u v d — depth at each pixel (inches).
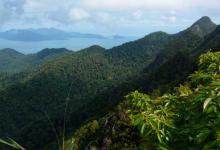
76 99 5925.2
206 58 183.0
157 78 2810.0
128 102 154.0
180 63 2746.1
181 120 129.3
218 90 121.0
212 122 113.7
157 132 123.2
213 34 4808.1
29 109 6589.6
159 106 141.4
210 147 105.8
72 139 172.1
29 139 2952.8
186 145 117.5
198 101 124.6
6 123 6112.2
